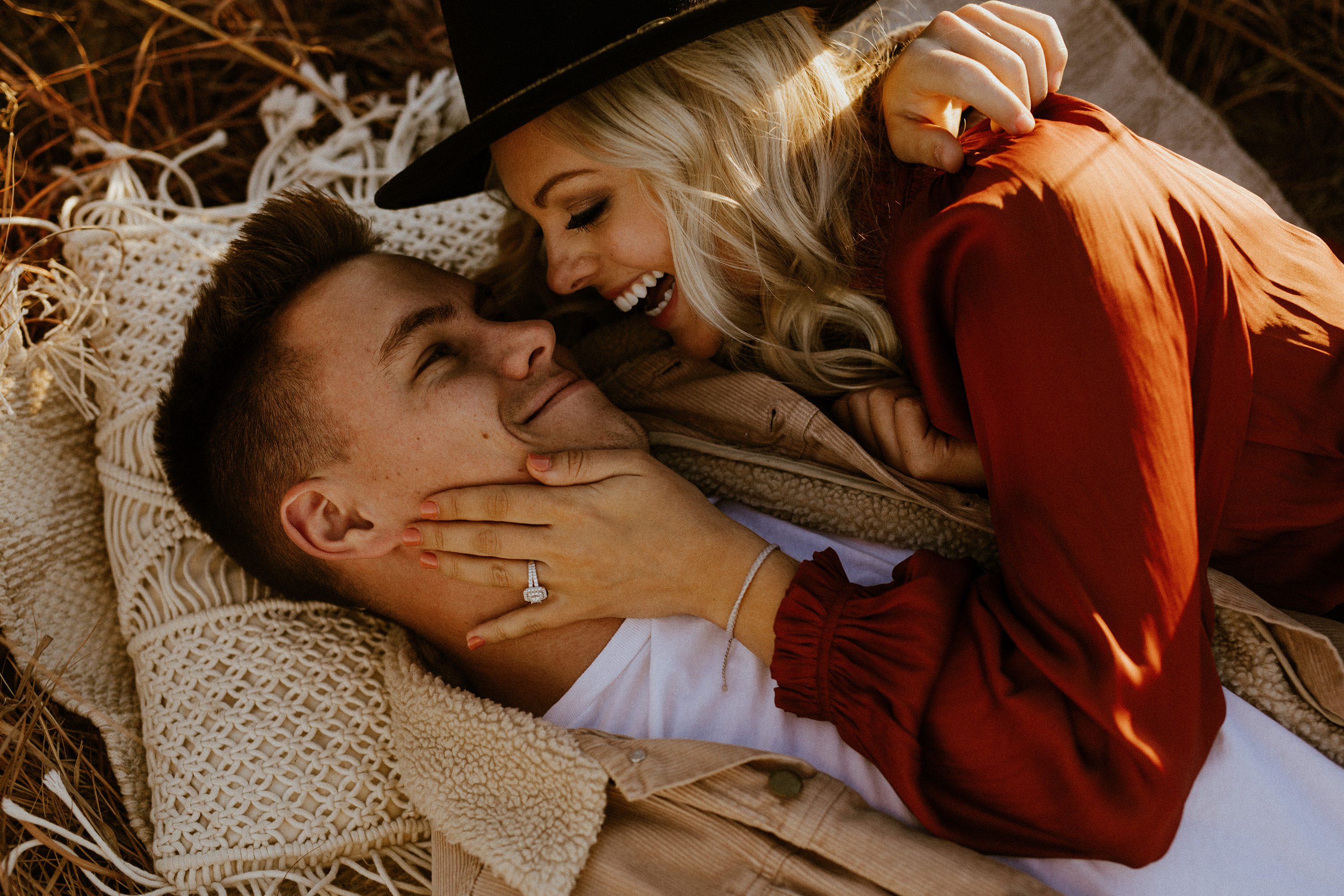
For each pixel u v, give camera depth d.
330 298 1.43
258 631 1.57
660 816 1.31
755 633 1.40
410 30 2.50
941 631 1.26
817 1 1.36
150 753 1.52
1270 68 2.70
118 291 1.80
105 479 1.70
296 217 1.48
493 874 1.32
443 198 1.70
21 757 1.47
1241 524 1.41
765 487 1.62
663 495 1.42
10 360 1.72
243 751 1.48
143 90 2.36
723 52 1.41
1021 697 1.19
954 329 1.32
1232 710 1.35
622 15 1.28
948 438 1.51
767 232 1.51
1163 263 1.24
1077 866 1.26
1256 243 1.40
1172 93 2.30
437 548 1.42
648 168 1.42
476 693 1.58
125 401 1.72
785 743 1.40
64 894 1.50
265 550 1.52
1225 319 1.29
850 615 1.31
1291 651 1.36
